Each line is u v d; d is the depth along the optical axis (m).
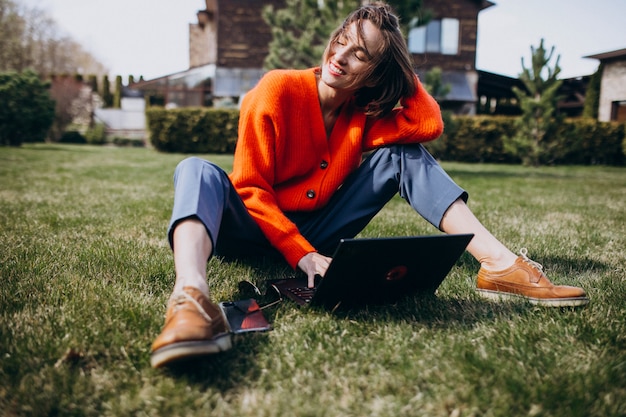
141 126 26.00
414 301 1.63
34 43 31.69
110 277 1.87
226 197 1.49
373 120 1.74
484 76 17.58
